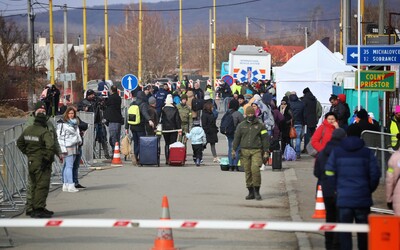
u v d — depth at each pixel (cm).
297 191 3434
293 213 2880
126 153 4775
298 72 6406
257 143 3200
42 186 2753
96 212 2897
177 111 4625
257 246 2311
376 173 1981
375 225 1656
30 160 2747
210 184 3691
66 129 3438
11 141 3147
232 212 2916
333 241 2202
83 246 2286
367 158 1992
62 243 2333
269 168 4372
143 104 4581
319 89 6394
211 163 4762
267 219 2773
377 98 5072
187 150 5709
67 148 3441
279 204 3123
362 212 1986
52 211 2897
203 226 1756
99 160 4881
